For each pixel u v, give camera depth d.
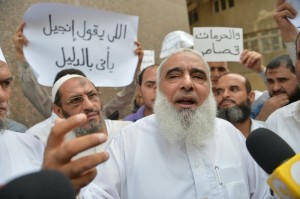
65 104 2.08
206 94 1.76
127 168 1.71
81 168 0.81
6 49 3.29
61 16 2.55
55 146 0.83
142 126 1.83
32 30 2.48
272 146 1.09
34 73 2.45
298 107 1.95
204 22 10.22
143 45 4.81
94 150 2.09
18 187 0.50
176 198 1.61
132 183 1.68
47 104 2.75
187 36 3.82
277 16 2.06
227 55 3.46
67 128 0.81
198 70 1.74
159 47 5.04
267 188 1.75
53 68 2.52
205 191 1.62
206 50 3.44
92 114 2.07
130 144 1.77
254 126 2.65
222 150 1.77
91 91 2.13
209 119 1.75
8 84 1.76
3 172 1.39
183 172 1.66
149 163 1.69
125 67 2.73
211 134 1.74
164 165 1.68
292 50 2.01
